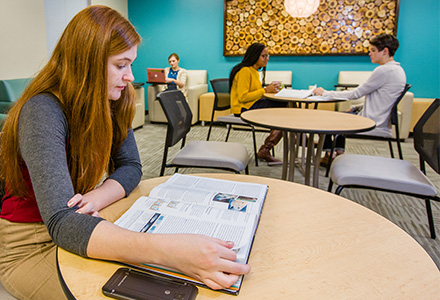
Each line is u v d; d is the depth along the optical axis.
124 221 0.63
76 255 0.56
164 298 0.46
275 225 0.68
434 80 4.30
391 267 0.54
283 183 0.92
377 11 4.30
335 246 0.60
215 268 0.48
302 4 3.73
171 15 5.10
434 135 1.48
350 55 4.52
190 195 0.75
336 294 0.48
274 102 2.82
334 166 1.71
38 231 0.77
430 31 4.20
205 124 4.95
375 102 2.52
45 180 0.60
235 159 1.78
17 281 0.73
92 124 0.69
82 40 0.65
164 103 1.72
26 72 3.51
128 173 0.85
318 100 2.37
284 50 4.73
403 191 1.50
